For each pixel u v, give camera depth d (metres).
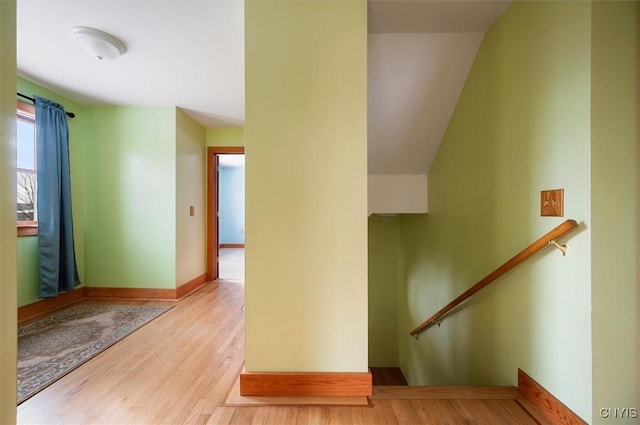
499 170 1.74
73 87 2.67
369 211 3.02
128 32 1.84
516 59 1.58
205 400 1.46
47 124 2.61
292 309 1.54
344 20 1.53
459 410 1.39
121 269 3.21
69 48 2.03
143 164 3.19
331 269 1.54
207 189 3.98
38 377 1.66
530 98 1.48
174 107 3.17
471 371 2.09
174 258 3.21
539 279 1.42
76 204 3.11
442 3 1.64
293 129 1.53
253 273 1.53
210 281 4.02
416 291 3.29
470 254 2.09
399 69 2.09
